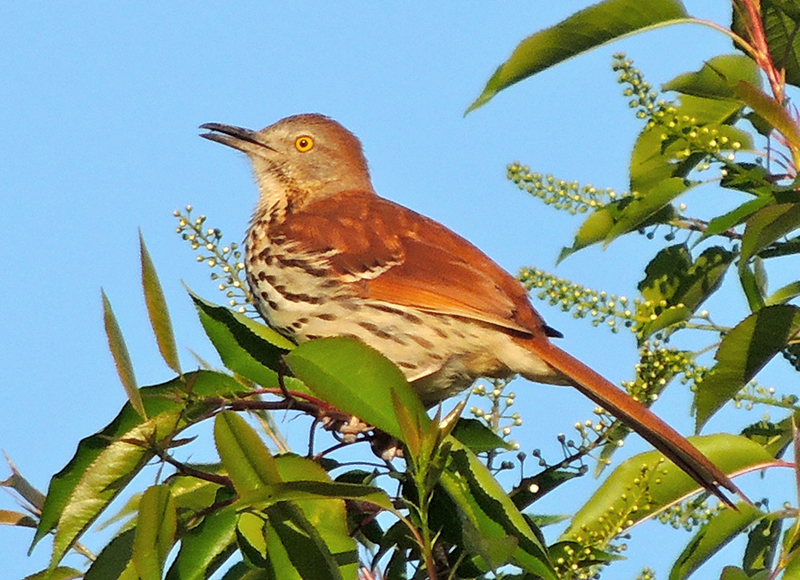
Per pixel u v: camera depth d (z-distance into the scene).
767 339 8.78
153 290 7.21
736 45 9.72
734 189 9.65
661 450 8.61
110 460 7.72
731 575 7.50
